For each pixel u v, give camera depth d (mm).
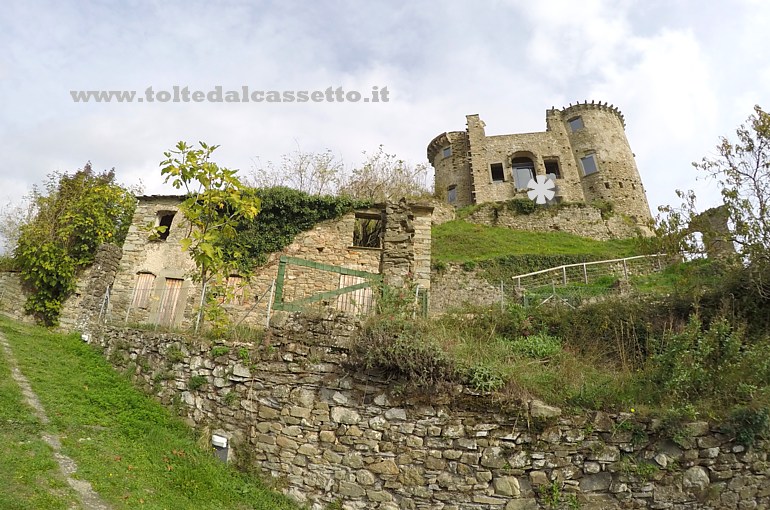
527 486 5582
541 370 6910
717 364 6512
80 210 16547
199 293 9469
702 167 10602
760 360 6492
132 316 13977
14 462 4840
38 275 14367
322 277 13812
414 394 6121
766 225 9180
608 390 6297
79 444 5785
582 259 20094
